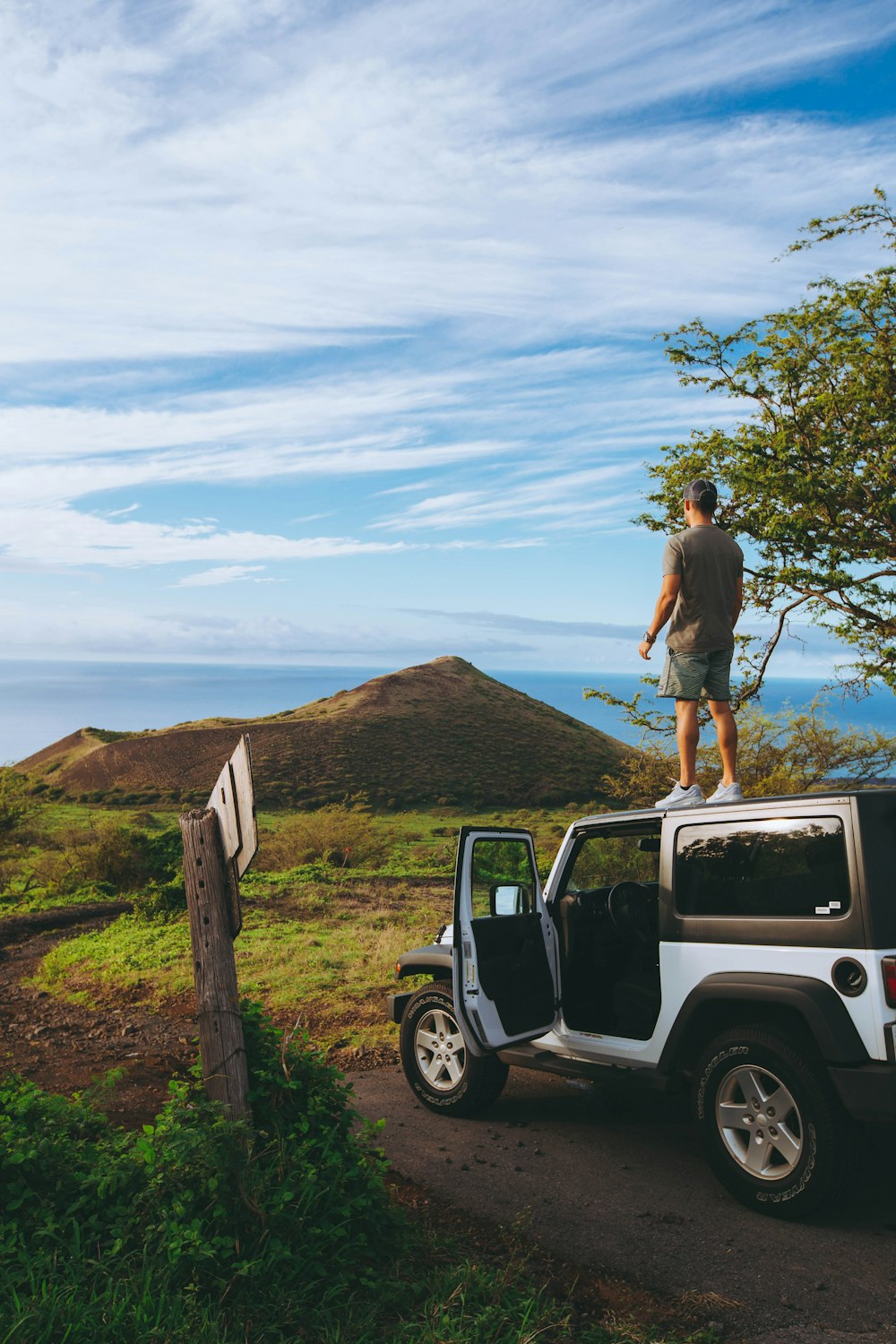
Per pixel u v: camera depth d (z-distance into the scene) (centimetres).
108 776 9025
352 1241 373
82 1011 1084
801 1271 379
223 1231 344
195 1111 372
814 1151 413
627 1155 529
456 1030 612
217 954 402
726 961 463
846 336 1392
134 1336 279
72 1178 361
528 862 589
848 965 411
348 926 1582
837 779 1991
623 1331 326
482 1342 312
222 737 9794
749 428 1466
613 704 1573
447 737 10025
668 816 520
